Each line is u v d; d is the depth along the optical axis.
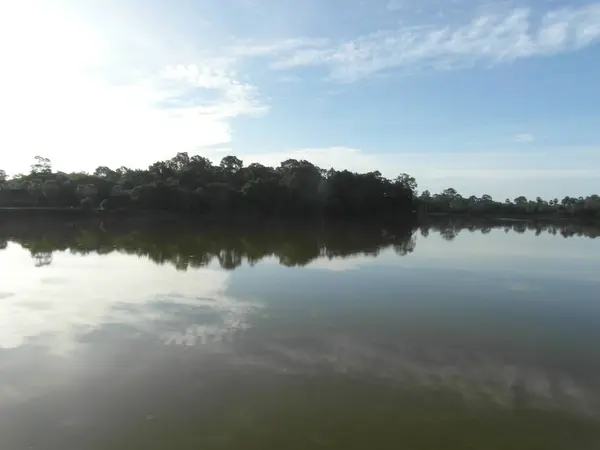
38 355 15.98
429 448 10.65
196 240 51.16
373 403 12.64
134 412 12.15
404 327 19.56
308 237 57.47
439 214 152.25
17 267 32.25
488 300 24.39
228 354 16.14
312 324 19.75
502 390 13.62
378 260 37.78
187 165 116.12
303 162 114.56
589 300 24.62
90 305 22.19
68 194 100.75
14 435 11.12
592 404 12.83
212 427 11.44
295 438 10.98
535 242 57.19
